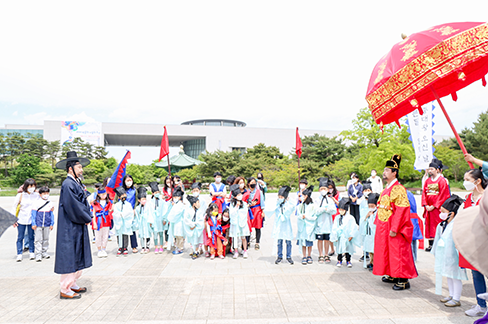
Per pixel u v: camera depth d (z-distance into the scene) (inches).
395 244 188.5
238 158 1796.3
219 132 2503.7
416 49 150.9
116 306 167.8
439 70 141.9
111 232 370.0
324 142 1835.6
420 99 182.9
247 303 170.4
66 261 175.9
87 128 2245.3
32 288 197.8
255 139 2561.5
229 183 319.3
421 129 301.9
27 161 1750.7
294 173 1384.1
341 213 243.0
